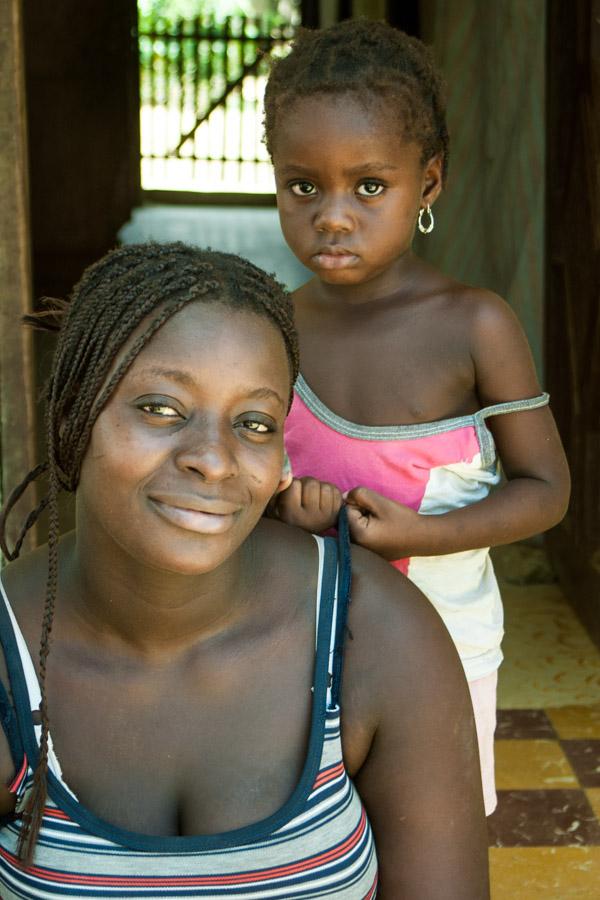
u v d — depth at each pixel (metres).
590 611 3.57
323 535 1.54
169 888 1.13
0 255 2.79
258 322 1.10
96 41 8.06
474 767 1.27
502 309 1.72
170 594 1.13
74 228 8.32
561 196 3.75
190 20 12.88
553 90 3.79
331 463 1.72
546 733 3.02
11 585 1.24
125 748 1.17
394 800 1.25
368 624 1.24
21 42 2.75
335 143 1.58
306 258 1.67
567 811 2.64
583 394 3.56
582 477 3.62
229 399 1.07
